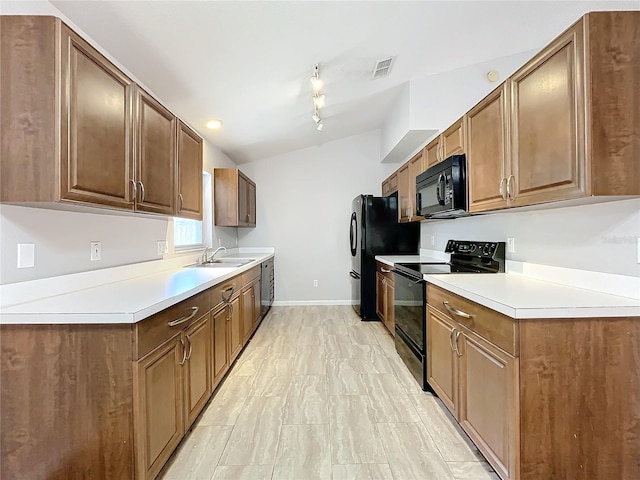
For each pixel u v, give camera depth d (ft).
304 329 13.26
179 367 5.69
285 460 5.63
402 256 13.88
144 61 7.21
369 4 6.81
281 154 17.40
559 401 4.45
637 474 4.50
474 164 7.43
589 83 4.31
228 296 8.77
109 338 4.33
